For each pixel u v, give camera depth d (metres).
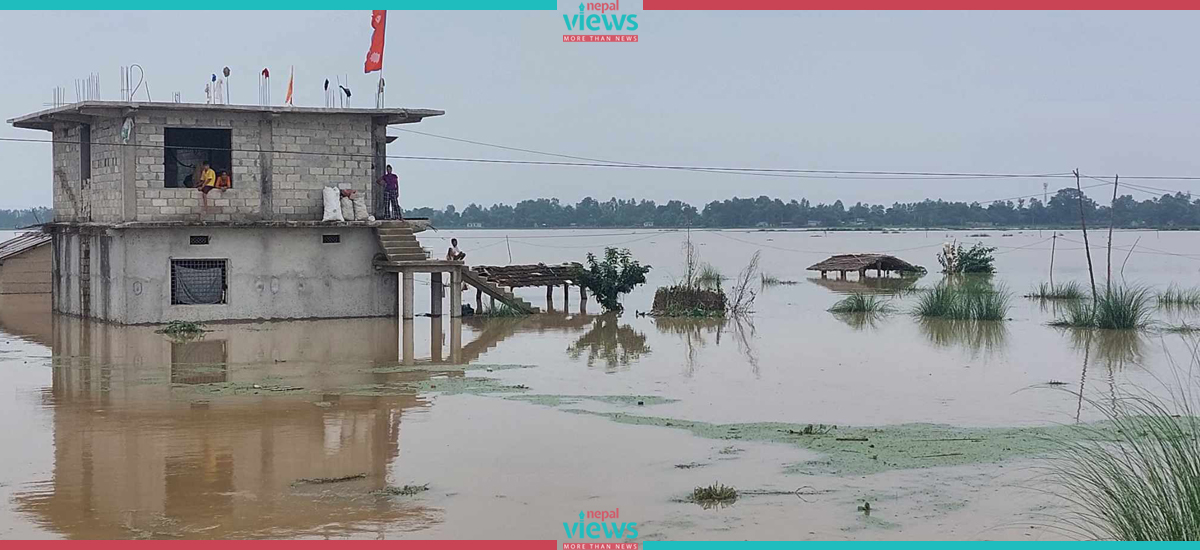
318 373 23.41
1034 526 12.61
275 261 32.66
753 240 127.31
